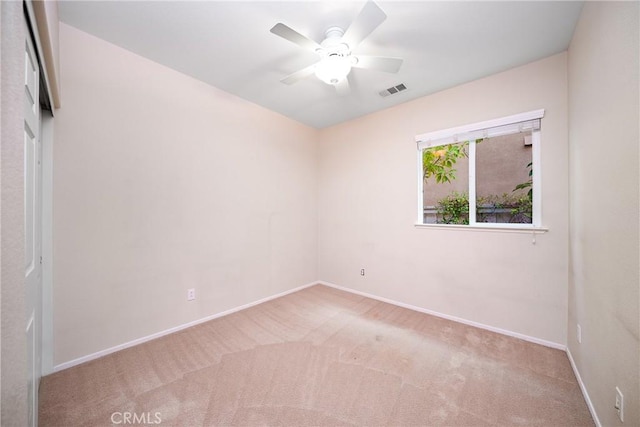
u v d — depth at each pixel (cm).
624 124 109
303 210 382
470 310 259
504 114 239
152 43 204
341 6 165
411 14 170
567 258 209
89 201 195
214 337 231
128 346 213
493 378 175
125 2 162
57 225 180
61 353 182
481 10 167
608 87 125
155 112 230
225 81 262
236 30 188
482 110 252
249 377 175
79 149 190
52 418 140
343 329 248
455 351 209
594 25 143
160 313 233
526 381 172
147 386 166
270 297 333
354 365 189
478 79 254
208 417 141
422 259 294
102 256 201
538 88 222
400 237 313
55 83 151
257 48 210
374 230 339
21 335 67
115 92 207
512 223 248
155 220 230
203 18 176
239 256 298
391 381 172
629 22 104
